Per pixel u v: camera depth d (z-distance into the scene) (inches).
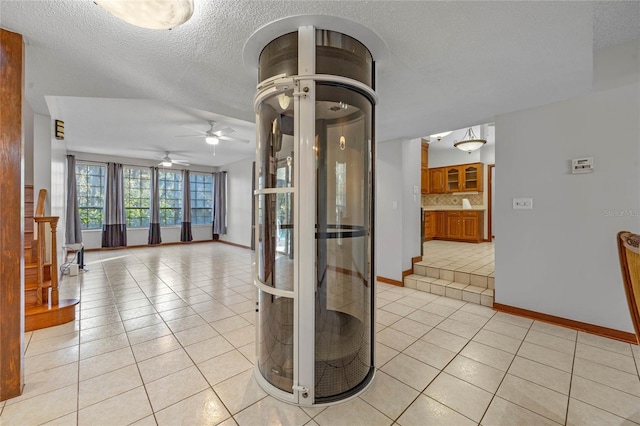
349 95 69.1
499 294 124.9
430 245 255.0
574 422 61.2
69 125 181.0
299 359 66.2
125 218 299.9
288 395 67.6
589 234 102.7
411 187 172.2
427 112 120.3
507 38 68.4
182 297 144.0
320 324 69.7
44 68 85.5
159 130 191.9
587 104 102.1
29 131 136.7
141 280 175.3
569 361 84.3
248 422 61.5
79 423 60.9
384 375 78.3
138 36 68.7
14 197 69.5
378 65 81.0
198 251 290.4
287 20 62.3
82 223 283.0
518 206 118.6
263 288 73.7
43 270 127.0
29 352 89.5
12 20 63.7
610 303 98.7
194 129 185.3
